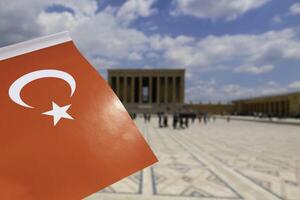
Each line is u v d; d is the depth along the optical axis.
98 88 2.48
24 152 1.85
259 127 35.22
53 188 1.74
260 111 95.31
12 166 1.76
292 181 7.67
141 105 93.12
